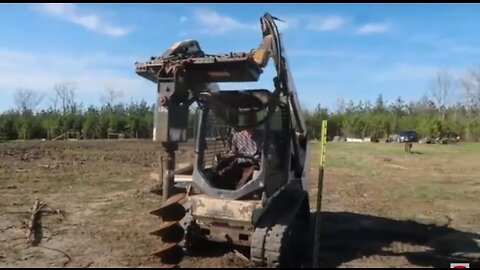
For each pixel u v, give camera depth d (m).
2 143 34.44
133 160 25.00
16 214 10.79
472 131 51.78
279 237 6.57
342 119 58.81
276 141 7.56
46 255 7.68
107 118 50.12
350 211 12.13
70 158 25.12
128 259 7.45
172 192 6.28
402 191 15.63
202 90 6.71
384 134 55.84
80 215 10.91
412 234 9.66
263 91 6.98
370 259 7.80
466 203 13.50
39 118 47.34
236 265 6.95
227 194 6.92
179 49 6.57
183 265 6.96
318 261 7.56
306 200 8.77
